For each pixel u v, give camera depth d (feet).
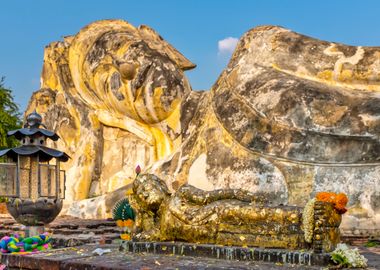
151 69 60.13
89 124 64.95
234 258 22.06
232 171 42.55
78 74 66.54
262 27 49.37
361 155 37.99
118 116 63.72
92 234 38.40
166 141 61.57
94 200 57.52
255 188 40.50
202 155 46.29
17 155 32.60
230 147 43.88
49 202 32.76
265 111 42.01
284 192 39.27
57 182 33.58
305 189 38.68
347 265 20.15
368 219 36.32
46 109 70.79
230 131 44.19
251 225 22.71
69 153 66.39
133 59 60.64
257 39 48.26
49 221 33.17
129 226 35.04
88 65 64.69
